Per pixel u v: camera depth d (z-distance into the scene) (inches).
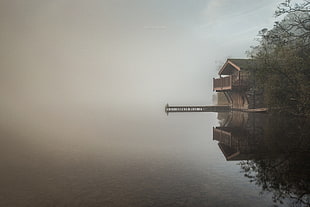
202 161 327.0
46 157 354.9
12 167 301.3
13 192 216.5
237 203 190.9
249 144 425.1
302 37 727.1
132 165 309.6
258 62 836.0
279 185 227.6
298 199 196.7
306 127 584.4
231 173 269.4
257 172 269.9
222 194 208.5
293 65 660.1
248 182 238.7
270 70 702.5
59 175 266.7
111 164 314.2
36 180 249.8
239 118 874.1
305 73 670.5
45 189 223.1
